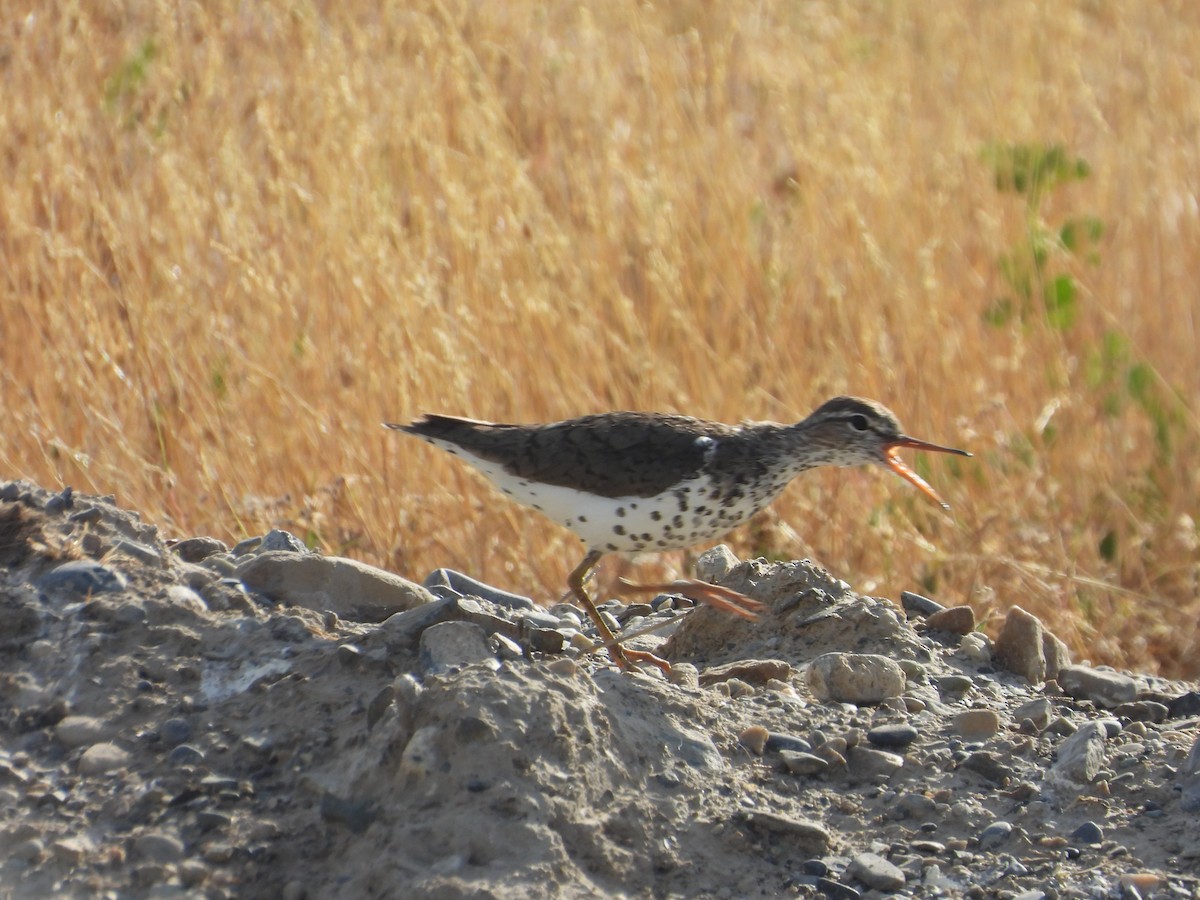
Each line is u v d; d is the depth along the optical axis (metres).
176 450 12.74
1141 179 17.50
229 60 16.97
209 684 7.68
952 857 7.04
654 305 14.55
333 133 15.09
